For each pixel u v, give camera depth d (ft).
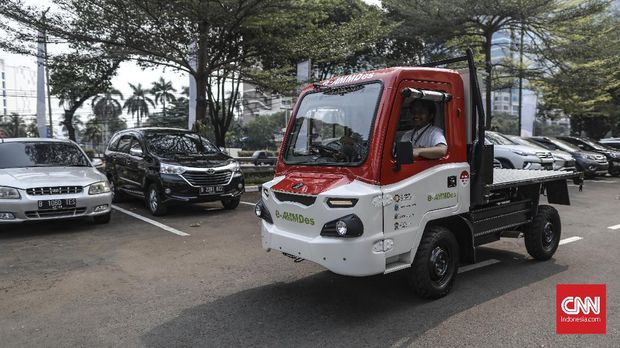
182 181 30.94
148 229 27.66
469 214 16.83
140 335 13.19
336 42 49.93
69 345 12.62
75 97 56.85
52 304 15.65
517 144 47.98
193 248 23.16
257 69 54.44
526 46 67.05
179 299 16.07
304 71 50.60
